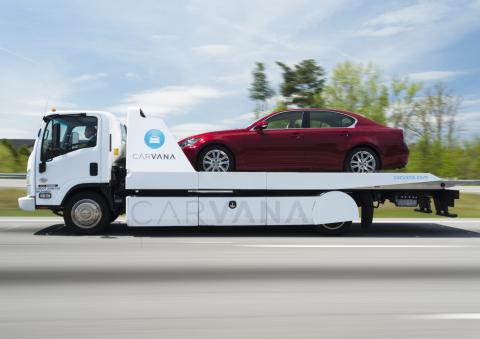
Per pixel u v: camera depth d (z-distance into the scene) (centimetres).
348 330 313
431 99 2208
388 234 766
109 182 692
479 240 707
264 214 694
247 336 300
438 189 735
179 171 682
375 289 419
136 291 404
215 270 485
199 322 326
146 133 679
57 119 689
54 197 686
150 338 295
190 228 805
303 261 536
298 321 330
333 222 706
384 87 2306
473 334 308
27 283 428
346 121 749
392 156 734
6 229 774
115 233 738
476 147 1950
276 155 720
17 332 304
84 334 301
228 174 686
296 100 2538
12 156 2188
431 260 553
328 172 719
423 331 312
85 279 444
